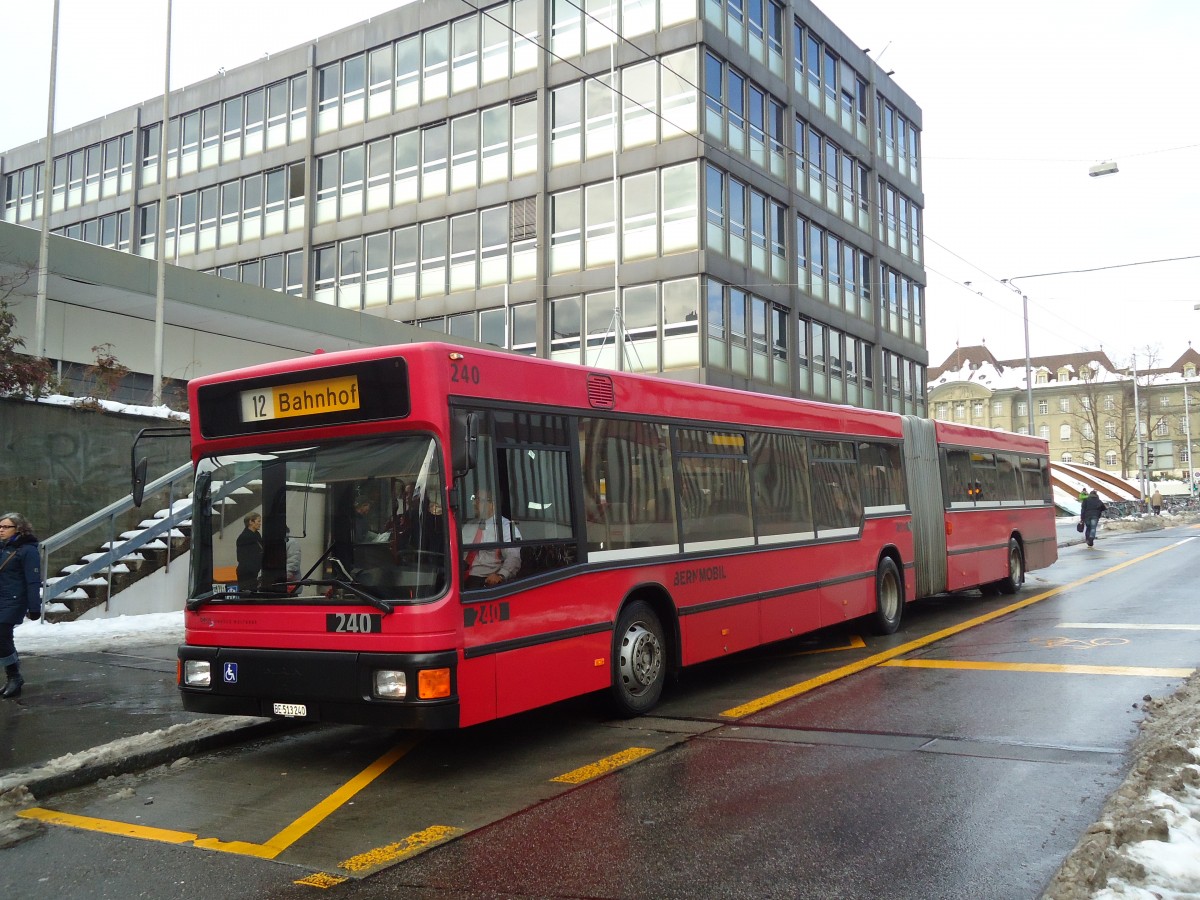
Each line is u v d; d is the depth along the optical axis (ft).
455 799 19.65
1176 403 380.99
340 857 16.42
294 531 21.85
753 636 32.04
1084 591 56.65
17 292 68.59
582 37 100.78
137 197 132.26
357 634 20.62
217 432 23.21
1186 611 45.11
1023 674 30.89
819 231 114.62
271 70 121.90
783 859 15.74
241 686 21.89
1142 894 12.67
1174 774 17.94
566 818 18.17
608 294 98.02
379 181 113.80
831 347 116.47
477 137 106.83
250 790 20.66
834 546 37.83
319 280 117.60
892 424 44.65
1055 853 15.66
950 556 48.32
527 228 102.68
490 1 106.22
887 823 17.34
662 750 23.03
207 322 79.41
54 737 24.00
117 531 48.80
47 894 15.07
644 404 28.22
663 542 28.12
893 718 25.53
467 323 106.63
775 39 106.93
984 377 426.51
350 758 23.26
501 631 21.74
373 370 21.35
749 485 32.96
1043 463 65.00
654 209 95.71
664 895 14.47
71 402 48.11
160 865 16.21
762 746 23.09
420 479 20.83
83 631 40.45
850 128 122.83
